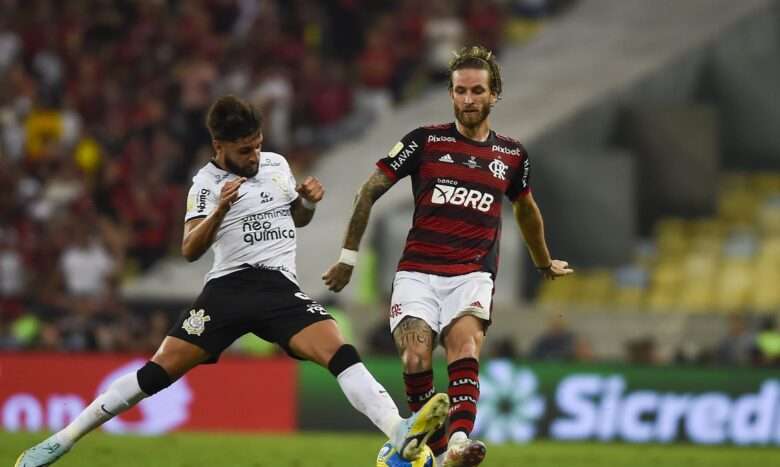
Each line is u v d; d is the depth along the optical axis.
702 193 74.06
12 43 75.56
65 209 64.56
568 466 35.78
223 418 46.50
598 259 69.50
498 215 23.86
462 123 23.88
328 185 70.44
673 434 45.91
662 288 68.31
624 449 42.88
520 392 46.00
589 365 46.22
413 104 77.75
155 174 68.31
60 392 46.69
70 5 77.81
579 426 45.97
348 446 40.69
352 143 74.75
